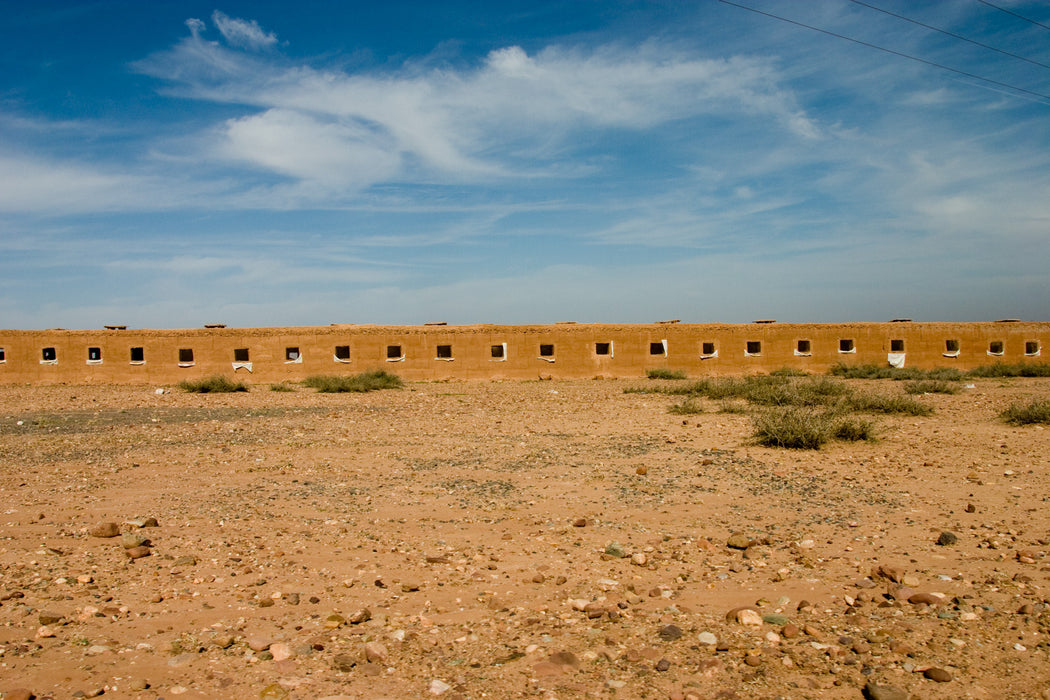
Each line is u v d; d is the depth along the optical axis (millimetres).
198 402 25422
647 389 28625
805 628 5344
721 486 10375
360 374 34156
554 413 20219
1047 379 35625
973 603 5750
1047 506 8930
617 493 10000
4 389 32438
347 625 5562
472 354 37531
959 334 41969
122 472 11852
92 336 36188
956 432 15531
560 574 6703
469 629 5473
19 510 9266
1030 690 4418
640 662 4883
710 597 6090
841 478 10828
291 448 14227
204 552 7465
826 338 40562
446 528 8375
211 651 5105
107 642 5234
